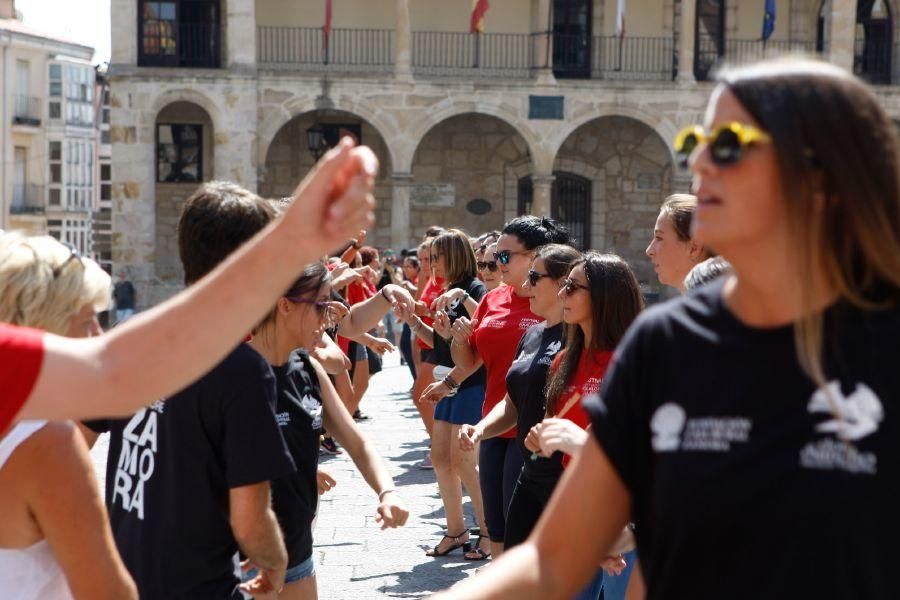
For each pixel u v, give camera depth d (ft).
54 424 11.27
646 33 127.54
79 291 11.95
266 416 13.50
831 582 7.65
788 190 7.82
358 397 44.45
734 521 7.84
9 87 185.98
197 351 8.03
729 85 8.11
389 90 119.75
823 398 7.76
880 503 7.64
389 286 24.73
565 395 19.60
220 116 116.88
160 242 123.24
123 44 116.57
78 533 11.27
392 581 29.01
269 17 124.16
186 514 13.51
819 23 128.57
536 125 121.70
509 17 126.62
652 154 129.29
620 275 19.29
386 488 16.72
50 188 196.65
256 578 14.17
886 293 8.13
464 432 21.57
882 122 8.06
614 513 8.69
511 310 25.44
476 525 34.96
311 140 122.31
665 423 8.20
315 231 7.92
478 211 127.95
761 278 8.11
